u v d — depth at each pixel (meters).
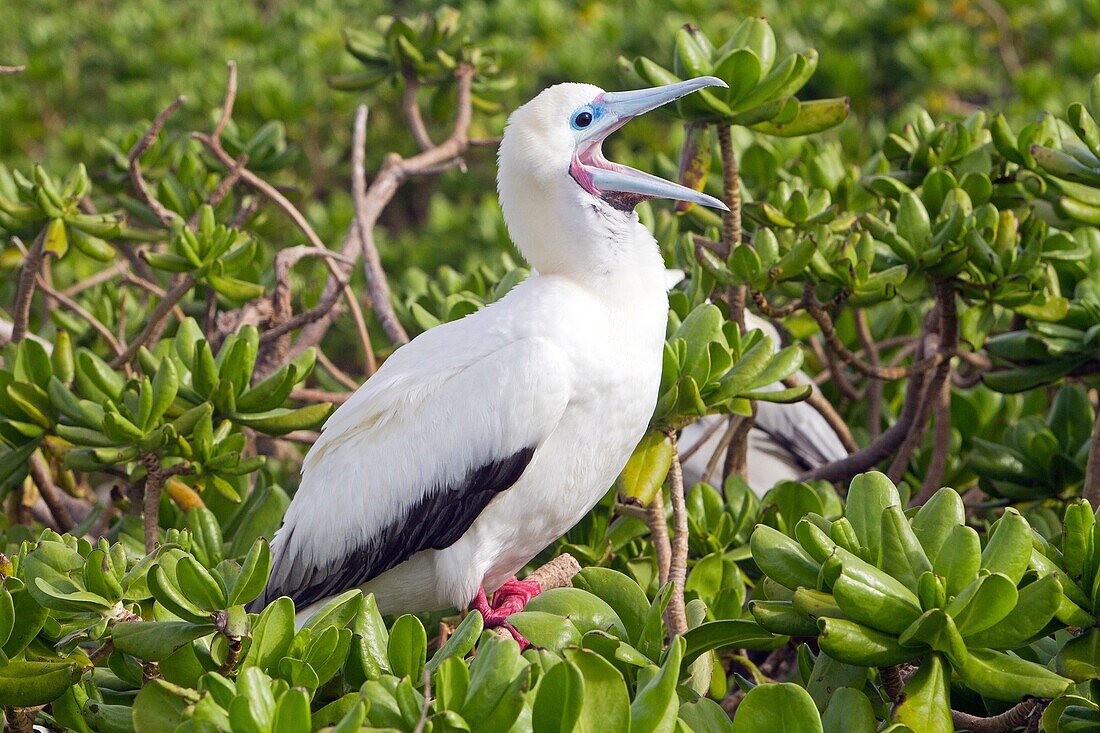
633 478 9.13
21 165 19.66
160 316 11.75
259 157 15.11
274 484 9.99
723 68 10.11
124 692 7.34
